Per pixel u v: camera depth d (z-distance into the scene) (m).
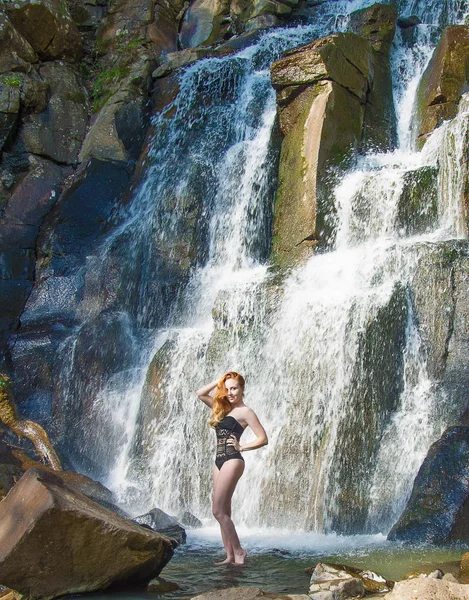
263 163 13.66
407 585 5.11
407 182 11.73
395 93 15.16
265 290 10.95
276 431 9.73
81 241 14.63
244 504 9.48
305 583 6.04
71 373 12.89
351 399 9.17
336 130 13.12
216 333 11.10
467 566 6.26
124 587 5.82
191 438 10.62
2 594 5.52
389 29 15.26
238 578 6.22
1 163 15.37
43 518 5.39
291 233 12.69
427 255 9.80
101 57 17.89
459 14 16.95
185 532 8.05
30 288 14.26
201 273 13.76
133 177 15.67
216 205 14.28
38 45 16.80
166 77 16.81
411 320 9.75
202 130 15.73
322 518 8.71
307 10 18.73
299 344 10.03
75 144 16.25
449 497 7.86
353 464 8.94
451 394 9.12
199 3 18.58
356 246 12.06
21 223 14.70
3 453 9.49
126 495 10.22
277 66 13.60
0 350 13.44
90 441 12.20
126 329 13.16
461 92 14.02
